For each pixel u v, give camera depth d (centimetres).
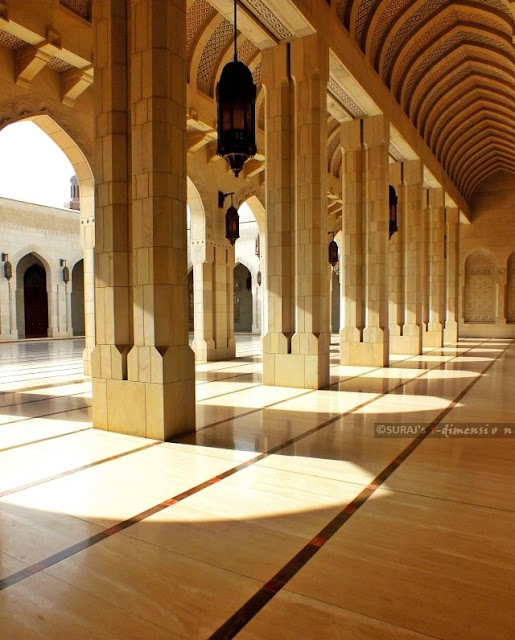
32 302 2677
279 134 846
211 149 1250
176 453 457
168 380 510
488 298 2422
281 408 654
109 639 199
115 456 448
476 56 1238
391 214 1191
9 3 695
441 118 1523
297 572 249
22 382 903
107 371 542
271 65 845
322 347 826
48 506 334
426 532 295
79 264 2912
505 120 1594
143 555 267
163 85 516
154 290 512
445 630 203
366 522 308
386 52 1115
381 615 213
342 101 1034
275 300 852
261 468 413
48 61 790
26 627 206
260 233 1557
